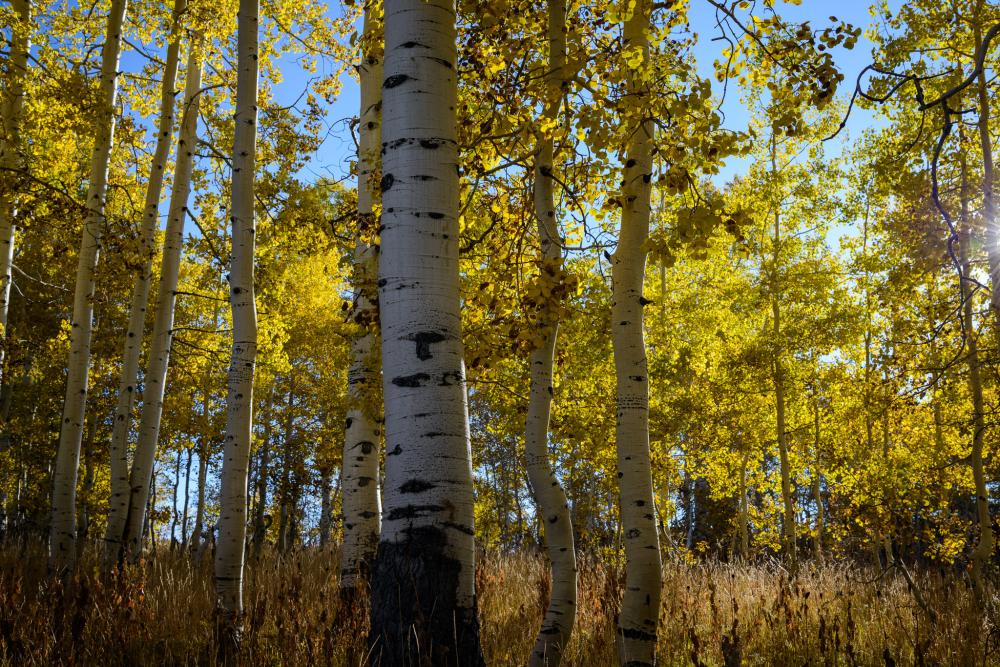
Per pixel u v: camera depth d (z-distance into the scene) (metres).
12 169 7.88
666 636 5.77
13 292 16.64
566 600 4.22
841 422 14.28
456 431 2.77
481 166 4.84
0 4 7.23
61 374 17.17
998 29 2.44
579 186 4.93
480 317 4.92
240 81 6.47
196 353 13.98
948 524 10.98
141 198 12.05
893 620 6.21
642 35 4.14
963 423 9.82
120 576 5.48
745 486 17.52
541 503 4.39
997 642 5.11
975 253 8.85
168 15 9.86
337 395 17.47
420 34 3.07
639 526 4.35
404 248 2.89
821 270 13.02
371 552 6.52
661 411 12.40
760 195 12.48
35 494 17.80
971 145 9.52
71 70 8.16
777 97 4.08
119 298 16.28
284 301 16.89
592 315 9.50
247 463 5.80
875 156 11.02
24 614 4.52
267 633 4.89
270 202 8.99
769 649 5.28
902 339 9.79
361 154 7.10
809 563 12.38
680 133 3.76
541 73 4.56
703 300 14.83
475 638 2.64
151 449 8.75
